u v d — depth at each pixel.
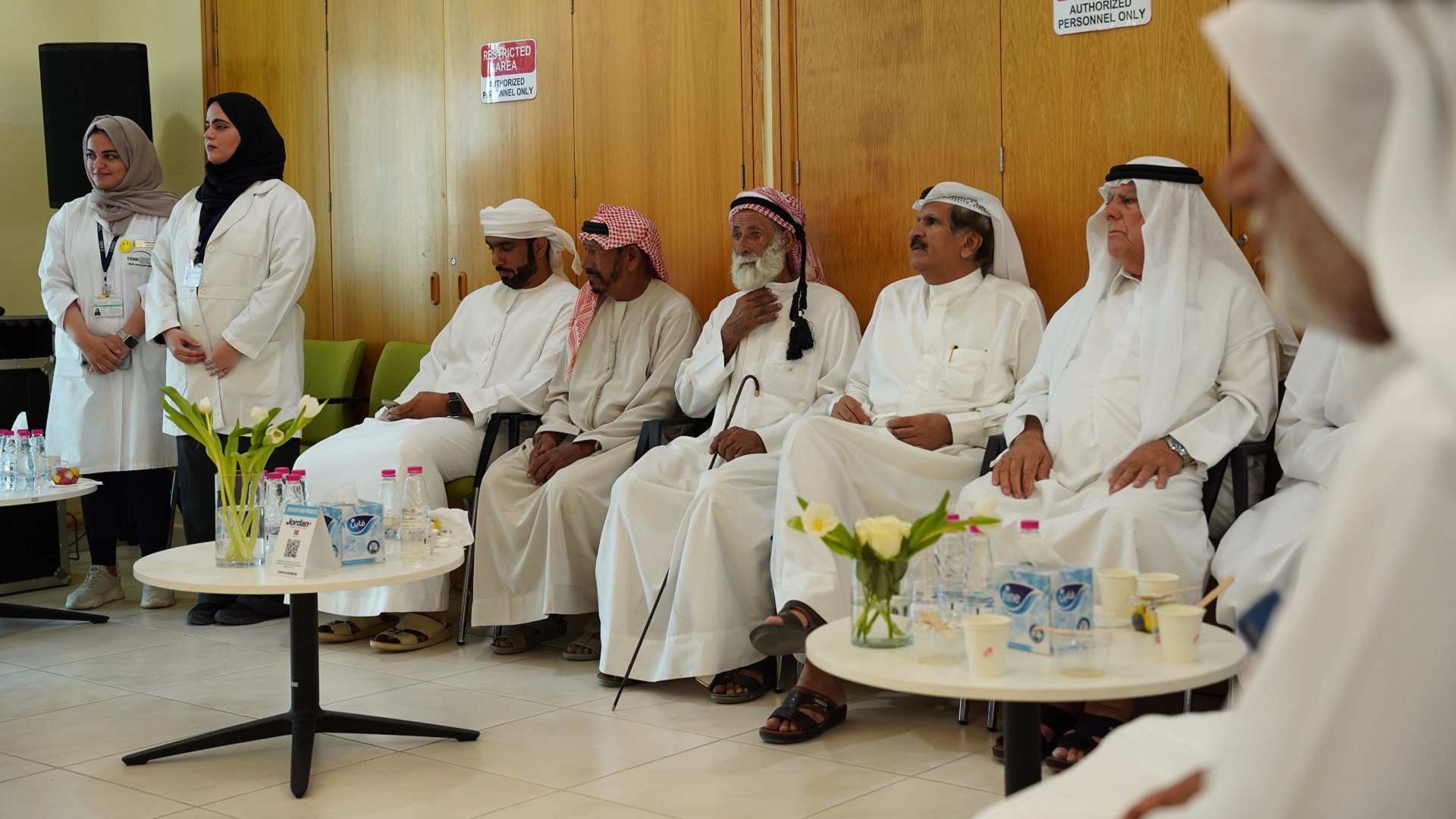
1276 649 0.83
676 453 3.92
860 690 3.66
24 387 5.43
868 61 4.32
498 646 4.16
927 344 3.79
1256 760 0.83
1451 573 0.77
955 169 4.16
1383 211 0.77
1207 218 3.32
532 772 2.94
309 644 3.09
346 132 5.73
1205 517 3.06
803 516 2.15
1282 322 3.34
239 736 3.05
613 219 4.37
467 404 4.48
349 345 5.51
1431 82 0.78
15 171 6.52
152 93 6.44
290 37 5.86
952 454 3.59
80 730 3.32
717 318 4.26
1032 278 4.05
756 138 4.61
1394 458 0.78
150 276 5.19
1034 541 2.11
